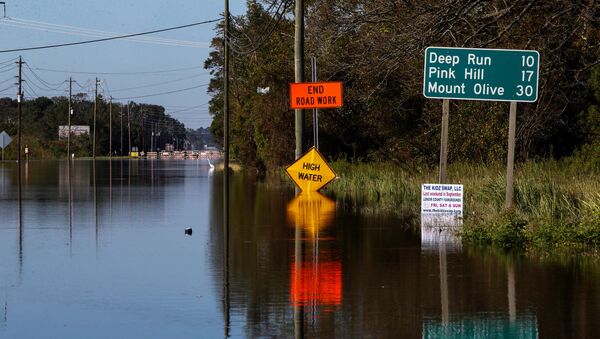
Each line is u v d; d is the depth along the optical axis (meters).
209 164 158.75
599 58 46.50
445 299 20.23
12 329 17.34
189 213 45.91
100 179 91.12
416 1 43.59
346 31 48.75
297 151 50.75
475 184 44.19
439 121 66.38
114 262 27.02
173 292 21.53
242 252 29.23
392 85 66.94
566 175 48.28
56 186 75.62
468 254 27.95
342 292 21.31
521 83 33.25
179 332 16.98
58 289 22.05
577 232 29.58
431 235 33.75
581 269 24.48
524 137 53.62
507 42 44.75
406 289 21.62
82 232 36.19
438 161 68.94
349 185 66.12
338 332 16.86
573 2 40.06
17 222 40.81
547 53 44.16
